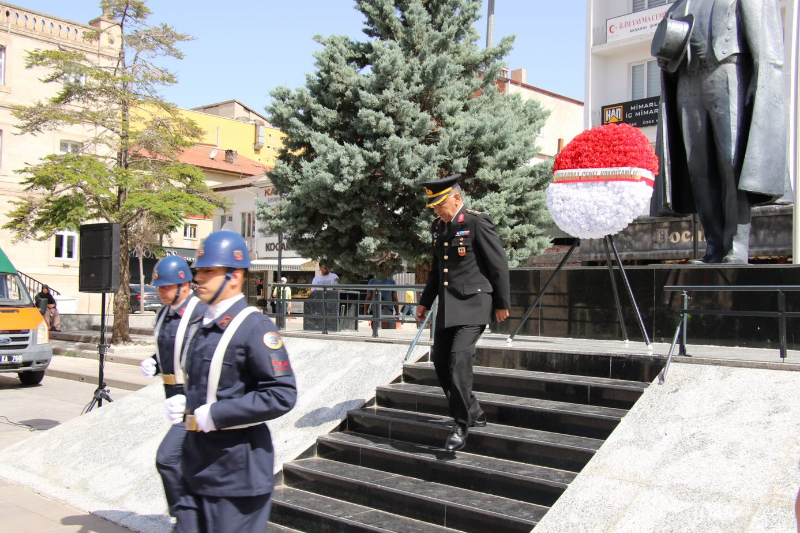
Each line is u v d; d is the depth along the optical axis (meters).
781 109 6.73
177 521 3.14
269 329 3.11
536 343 6.82
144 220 20.20
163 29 18.91
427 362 6.84
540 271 7.78
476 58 18.38
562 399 5.53
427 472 5.07
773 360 4.93
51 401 12.05
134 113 19.97
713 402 4.57
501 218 16.58
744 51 6.71
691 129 7.03
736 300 6.38
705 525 3.60
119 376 14.50
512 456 4.97
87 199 18.81
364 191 16.12
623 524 3.79
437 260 5.39
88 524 5.41
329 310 9.63
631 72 24.12
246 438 3.06
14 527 5.32
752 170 6.53
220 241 3.16
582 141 6.39
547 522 3.98
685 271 6.70
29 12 29.42
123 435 7.20
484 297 5.05
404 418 5.77
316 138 16.34
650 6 23.39
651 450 4.31
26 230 19.12
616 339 7.12
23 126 18.19
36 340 13.68
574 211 6.29
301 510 4.93
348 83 16.86
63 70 17.67
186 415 3.09
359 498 5.04
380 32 18.09
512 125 17.08
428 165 15.52
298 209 16.84
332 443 5.74
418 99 17.17
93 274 9.05
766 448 3.99
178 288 4.72
